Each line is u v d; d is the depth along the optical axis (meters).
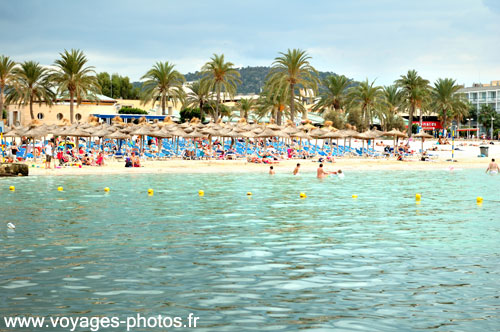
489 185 30.39
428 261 11.49
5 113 94.88
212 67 75.75
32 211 18.84
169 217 17.69
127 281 9.78
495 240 13.89
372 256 11.96
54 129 46.69
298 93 80.69
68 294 8.98
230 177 34.78
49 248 12.58
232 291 9.23
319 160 49.50
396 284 9.71
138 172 37.66
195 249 12.59
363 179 34.25
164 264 11.07
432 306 8.52
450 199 23.47
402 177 36.19
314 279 10.02
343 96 90.88
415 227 15.96
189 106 99.75
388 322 7.82
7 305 8.42
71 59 70.56
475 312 8.24
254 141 65.31
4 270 10.49
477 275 10.35
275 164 45.91
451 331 7.48
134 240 13.63
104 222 16.53
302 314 8.13
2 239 13.65
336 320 7.89
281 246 13.01
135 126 52.97
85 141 60.56
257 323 7.75
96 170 37.16
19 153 45.47
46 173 35.31
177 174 37.00
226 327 7.60
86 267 10.77
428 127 148.88
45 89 76.44
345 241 13.70
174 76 82.25
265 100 85.88
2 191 25.38
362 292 9.23
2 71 69.81
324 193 25.67
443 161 53.62
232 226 15.96
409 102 91.31
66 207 19.98
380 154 59.91
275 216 18.11
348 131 58.84
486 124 154.00
